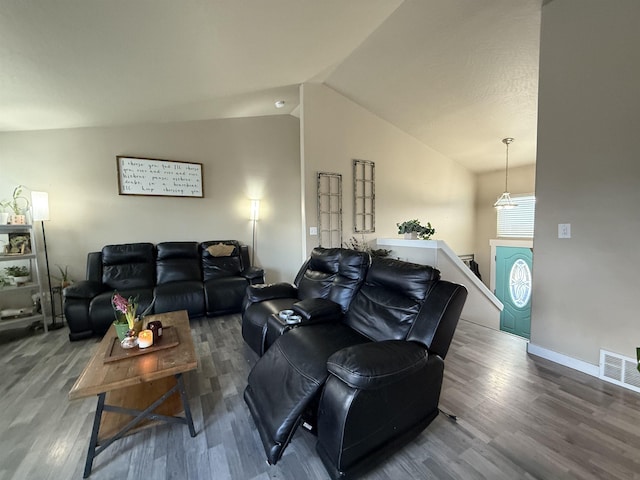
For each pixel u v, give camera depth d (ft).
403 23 8.68
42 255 11.23
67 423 5.46
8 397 6.30
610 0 6.32
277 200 15.78
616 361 6.56
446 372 7.11
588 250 6.93
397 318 5.82
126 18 5.75
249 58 8.63
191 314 10.96
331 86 12.80
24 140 10.83
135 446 4.88
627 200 6.31
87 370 5.00
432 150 16.61
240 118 14.73
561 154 7.30
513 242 17.63
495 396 6.14
